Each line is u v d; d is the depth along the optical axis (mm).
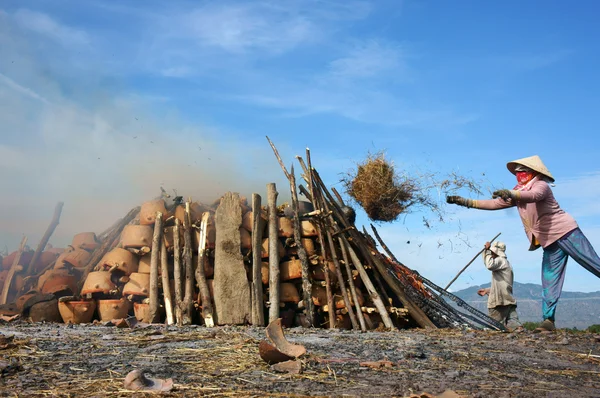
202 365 4602
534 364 5211
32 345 5430
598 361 5504
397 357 5113
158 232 9211
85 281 9148
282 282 9125
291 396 3727
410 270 10055
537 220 7344
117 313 8883
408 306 9047
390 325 8555
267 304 8867
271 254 8969
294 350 4906
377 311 8812
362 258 9633
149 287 9078
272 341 4953
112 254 9273
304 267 8945
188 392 3789
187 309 8648
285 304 9047
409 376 4406
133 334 6555
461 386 4156
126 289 9070
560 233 7238
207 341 5902
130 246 9297
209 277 9078
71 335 6426
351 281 8969
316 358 4840
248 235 9266
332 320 8703
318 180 9766
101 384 3963
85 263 9930
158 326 7758
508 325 9633
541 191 7219
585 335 7035
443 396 3703
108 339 6062
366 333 7305
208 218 9188
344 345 5734
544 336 6977
